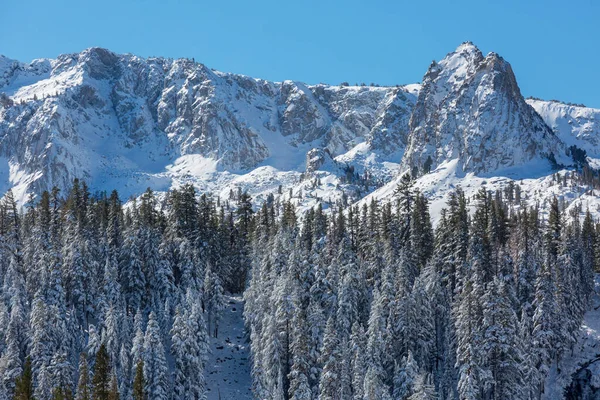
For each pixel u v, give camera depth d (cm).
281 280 10031
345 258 11069
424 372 8294
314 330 9481
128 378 9138
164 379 8906
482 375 8500
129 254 11181
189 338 9362
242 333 11381
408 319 9350
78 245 11112
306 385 8744
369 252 11962
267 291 10512
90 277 10875
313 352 9344
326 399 8538
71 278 10750
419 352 9406
